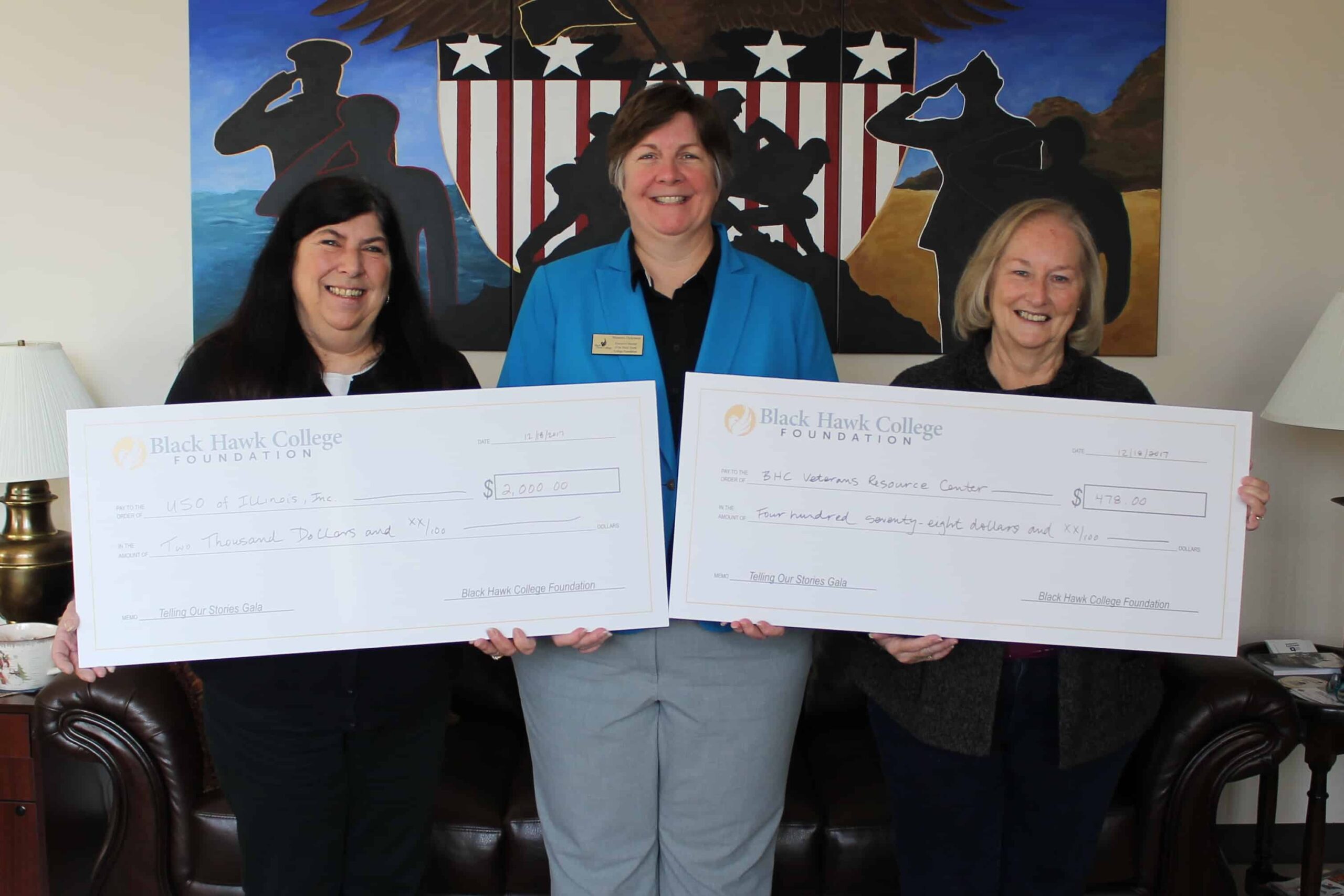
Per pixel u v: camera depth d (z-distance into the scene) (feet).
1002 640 4.75
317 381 4.95
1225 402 8.64
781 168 8.30
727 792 5.14
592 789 5.16
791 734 5.33
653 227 5.04
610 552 4.89
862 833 6.68
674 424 5.16
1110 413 4.80
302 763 4.72
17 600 7.62
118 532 4.65
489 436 4.83
